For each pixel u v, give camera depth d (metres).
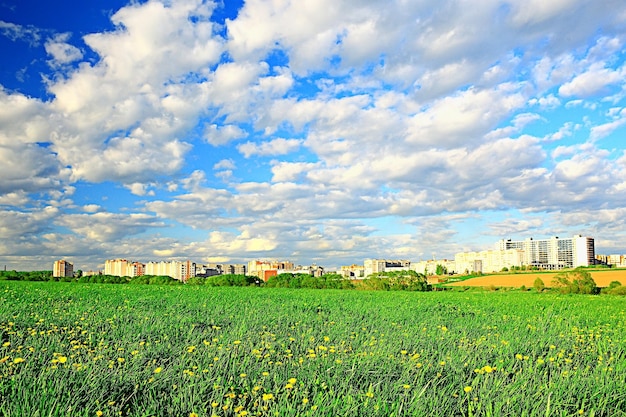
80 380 6.92
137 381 7.20
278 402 6.56
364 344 10.56
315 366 8.34
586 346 11.43
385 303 24.66
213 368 7.91
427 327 14.12
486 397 6.77
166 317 14.97
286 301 24.44
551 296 36.28
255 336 11.35
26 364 7.48
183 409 6.25
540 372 8.29
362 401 6.64
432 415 6.11
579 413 6.29
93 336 10.92
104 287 32.94
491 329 14.16
